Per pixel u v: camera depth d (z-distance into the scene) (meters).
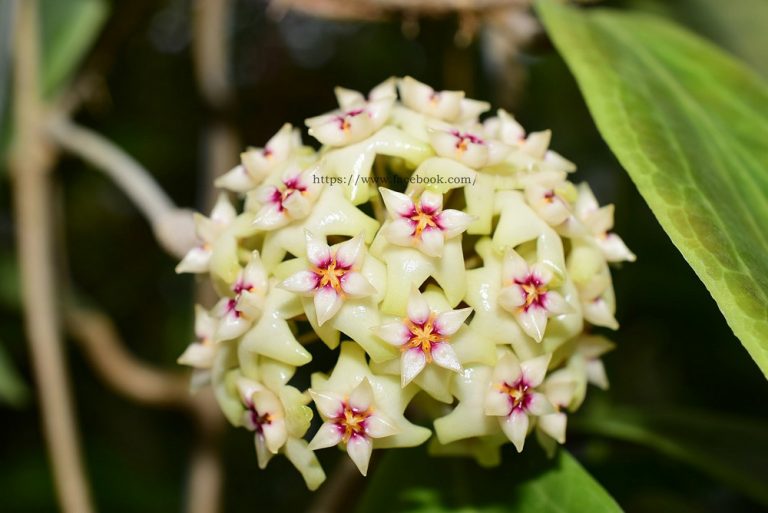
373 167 0.19
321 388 0.17
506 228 0.17
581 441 0.23
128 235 0.40
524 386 0.17
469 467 0.19
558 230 0.18
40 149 0.25
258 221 0.17
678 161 0.18
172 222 0.22
